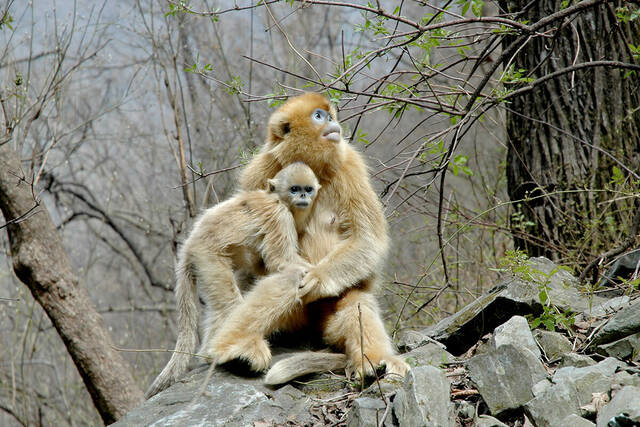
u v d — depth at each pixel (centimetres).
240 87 1005
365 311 785
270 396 748
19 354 2064
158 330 2261
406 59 1714
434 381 650
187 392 761
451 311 1295
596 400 620
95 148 2286
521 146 1129
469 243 1364
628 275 908
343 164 870
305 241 870
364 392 711
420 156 962
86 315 1341
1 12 1348
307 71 2062
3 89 1461
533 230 1109
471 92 988
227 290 821
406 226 1545
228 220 831
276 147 877
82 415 2081
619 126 1076
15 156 1337
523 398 662
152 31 1761
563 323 767
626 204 1037
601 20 1088
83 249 2455
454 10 1575
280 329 827
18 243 1326
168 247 2169
